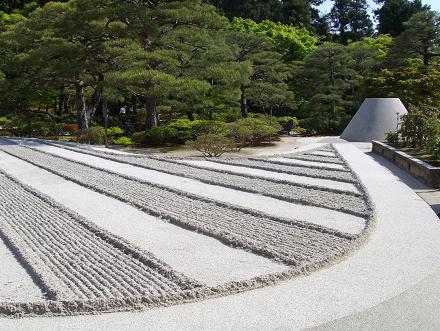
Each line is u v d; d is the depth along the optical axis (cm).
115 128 2569
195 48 2356
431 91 2586
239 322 400
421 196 894
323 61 3167
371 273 502
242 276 498
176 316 412
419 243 599
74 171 1232
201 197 871
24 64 2302
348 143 1906
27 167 1341
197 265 533
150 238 639
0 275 518
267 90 2989
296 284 476
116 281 485
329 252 553
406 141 1486
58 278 496
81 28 2152
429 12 2945
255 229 663
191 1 2286
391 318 406
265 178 1063
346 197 858
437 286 469
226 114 2902
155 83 2133
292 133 3072
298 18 4962
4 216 764
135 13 2144
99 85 2197
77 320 408
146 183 1034
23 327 396
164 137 2288
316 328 390
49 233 664
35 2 3531
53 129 2708
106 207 826
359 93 2995
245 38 2950
